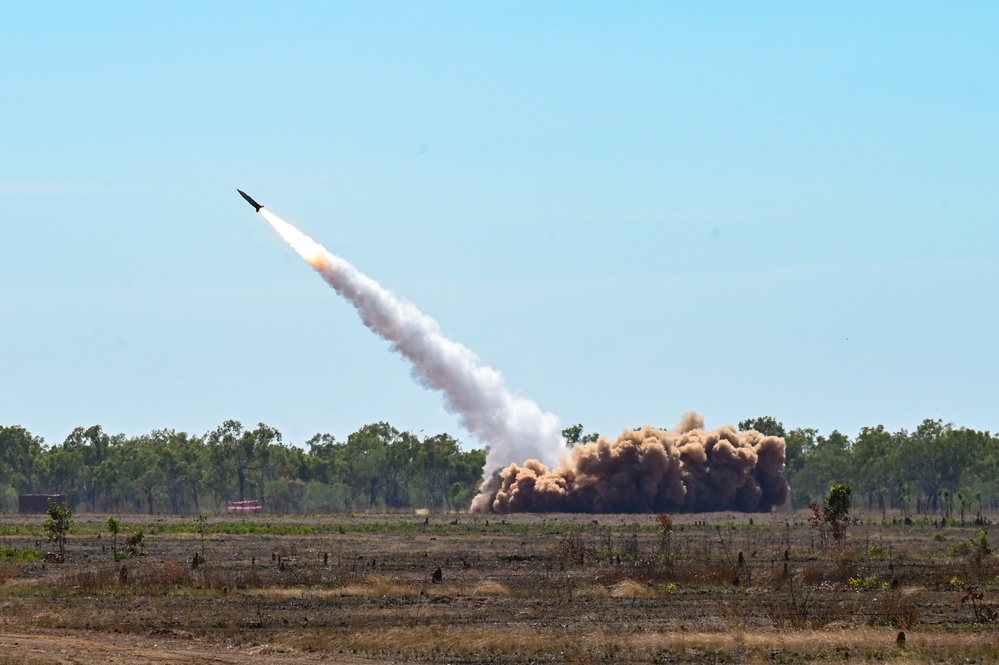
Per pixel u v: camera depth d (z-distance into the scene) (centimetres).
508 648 9119
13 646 8838
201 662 8431
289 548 18625
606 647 9100
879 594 12431
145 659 8469
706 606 11612
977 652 8800
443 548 18750
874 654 8806
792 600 11325
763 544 18888
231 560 16562
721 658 8762
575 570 15088
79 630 10100
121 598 12231
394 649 9119
